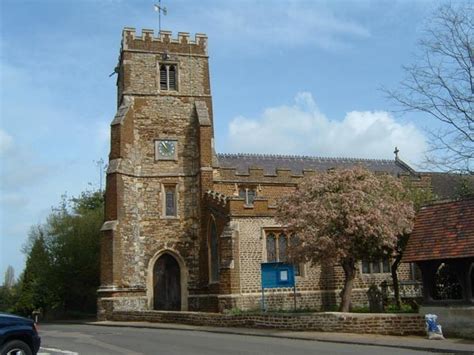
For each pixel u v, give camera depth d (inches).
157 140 1459.2
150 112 1470.2
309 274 1251.2
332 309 1206.9
